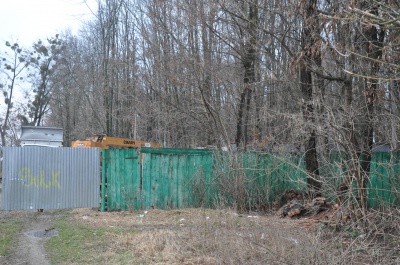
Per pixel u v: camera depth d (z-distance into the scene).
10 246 7.93
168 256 6.74
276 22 14.32
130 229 9.36
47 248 7.79
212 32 15.23
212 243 7.20
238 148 13.31
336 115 8.98
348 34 8.21
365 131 9.27
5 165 11.61
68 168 12.14
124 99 27.70
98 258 6.95
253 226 8.30
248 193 12.25
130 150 12.35
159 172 12.48
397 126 9.19
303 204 10.91
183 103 20.11
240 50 15.51
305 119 10.31
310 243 6.36
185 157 12.70
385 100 9.54
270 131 13.98
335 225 7.72
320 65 10.58
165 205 12.41
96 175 12.39
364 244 6.50
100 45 34.69
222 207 10.62
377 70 8.66
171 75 16.36
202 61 15.41
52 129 22.30
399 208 8.41
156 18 18.38
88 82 41.00
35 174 11.84
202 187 12.49
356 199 8.37
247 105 16.41
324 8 11.31
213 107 15.62
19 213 11.87
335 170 10.35
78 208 12.65
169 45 17.69
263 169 12.09
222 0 13.21
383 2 6.34
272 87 15.57
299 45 11.67
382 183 10.63
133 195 12.27
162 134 23.73
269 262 6.07
